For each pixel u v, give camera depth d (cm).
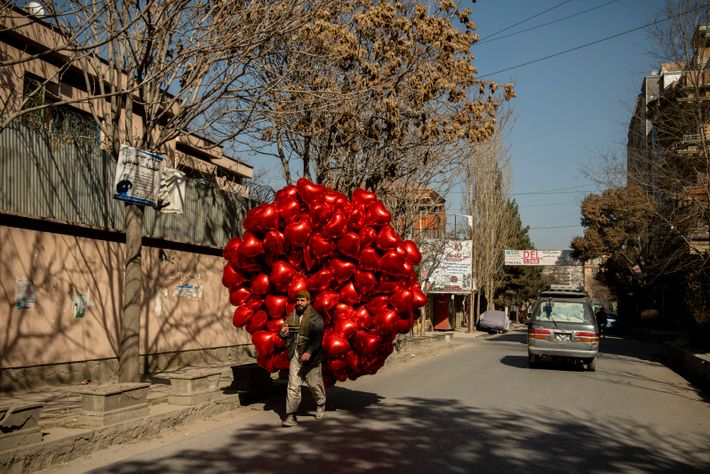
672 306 4000
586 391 1368
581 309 1834
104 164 1272
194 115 1085
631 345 3472
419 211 2005
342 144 1602
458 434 850
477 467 683
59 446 648
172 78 1065
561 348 1781
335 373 964
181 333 1567
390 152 1673
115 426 732
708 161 2400
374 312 943
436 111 1622
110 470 631
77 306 1204
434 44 1466
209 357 1688
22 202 1072
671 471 706
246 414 977
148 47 984
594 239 5062
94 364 1242
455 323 5647
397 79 1485
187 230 1588
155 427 805
